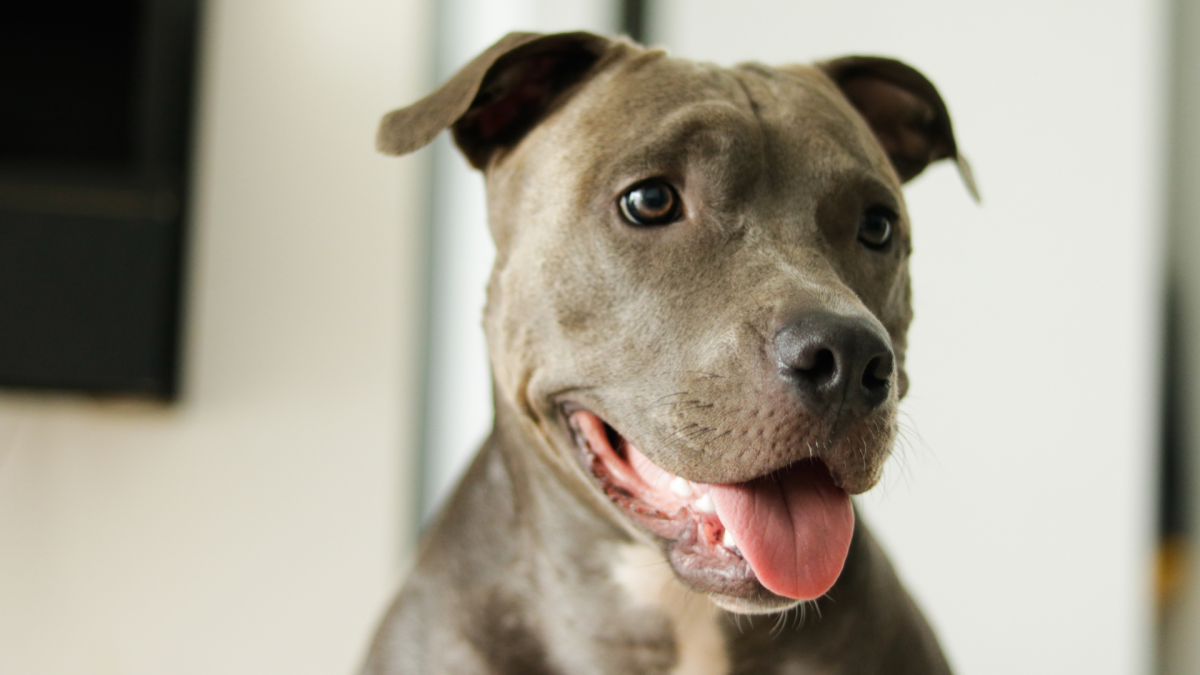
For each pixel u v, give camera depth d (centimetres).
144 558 394
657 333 154
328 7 410
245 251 403
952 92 412
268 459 398
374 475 401
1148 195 411
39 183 374
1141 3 412
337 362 403
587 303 161
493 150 191
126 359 378
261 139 406
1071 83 411
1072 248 407
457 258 427
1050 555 399
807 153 165
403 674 185
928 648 185
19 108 377
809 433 138
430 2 418
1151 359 419
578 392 162
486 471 191
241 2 408
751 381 141
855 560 172
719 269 155
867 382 139
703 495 154
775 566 145
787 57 415
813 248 159
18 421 398
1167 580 436
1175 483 440
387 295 407
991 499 400
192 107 390
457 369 426
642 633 176
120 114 382
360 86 410
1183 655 429
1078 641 397
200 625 392
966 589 398
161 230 382
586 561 177
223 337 400
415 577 194
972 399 402
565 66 186
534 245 169
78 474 396
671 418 148
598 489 165
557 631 180
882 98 215
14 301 371
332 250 405
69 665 390
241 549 395
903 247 180
